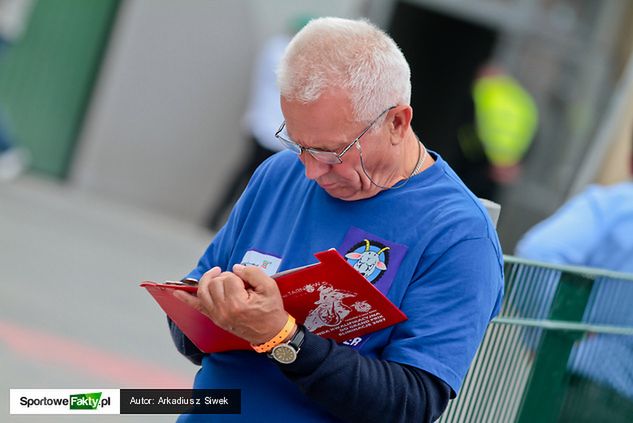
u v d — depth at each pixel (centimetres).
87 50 3009
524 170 2898
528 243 1380
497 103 2900
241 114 3012
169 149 3047
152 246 2677
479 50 2942
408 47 2955
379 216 860
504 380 1098
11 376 1642
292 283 812
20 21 2748
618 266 1345
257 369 881
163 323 2122
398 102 839
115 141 3042
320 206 884
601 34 2866
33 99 2992
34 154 3020
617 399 1192
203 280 809
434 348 825
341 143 823
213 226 3005
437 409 827
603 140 1872
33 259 2281
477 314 839
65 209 2802
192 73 3025
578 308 1140
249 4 2988
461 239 845
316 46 821
